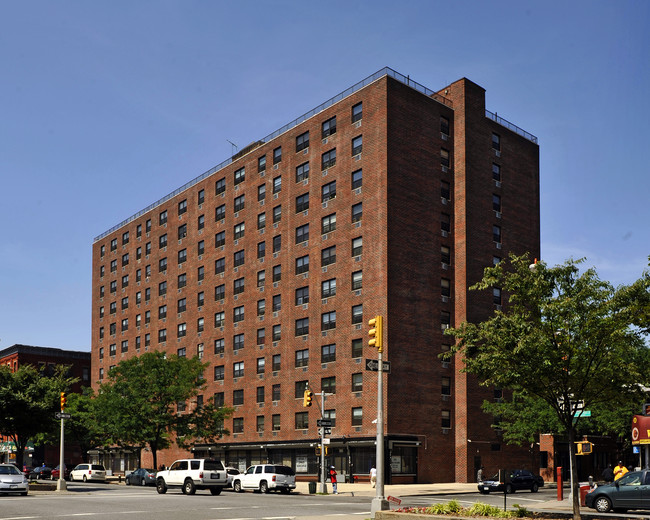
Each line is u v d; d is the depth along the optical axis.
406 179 64.81
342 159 67.88
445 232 67.62
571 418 24.06
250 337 76.25
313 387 67.19
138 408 67.19
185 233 89.62
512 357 23.70
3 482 40.97
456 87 71.38
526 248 74.19
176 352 87.94
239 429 76.19
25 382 55.12
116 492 46.66
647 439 36.12
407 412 61.00
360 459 61.25
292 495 45.72
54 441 84.19
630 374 23.62
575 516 23.11
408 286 63.22
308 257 70.19
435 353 64.31
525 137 77.50
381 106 64.50
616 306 23.17
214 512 29.06
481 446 64.62
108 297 104.50
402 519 23.72
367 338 62.31
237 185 81.50
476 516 23.05
